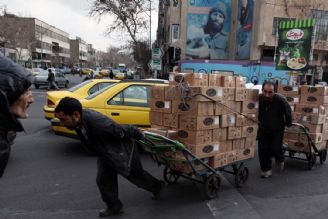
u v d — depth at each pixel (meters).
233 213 4.76
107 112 7.61
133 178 4.59
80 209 4.76
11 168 6.48
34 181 5.83
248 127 5.69
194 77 4.92
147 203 5.02
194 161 4.94
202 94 4.79
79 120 3.90
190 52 34.81
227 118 5.27
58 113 3.84
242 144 5.68
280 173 6.91
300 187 6.02
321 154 7.74
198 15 34.62
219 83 5.26
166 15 43.09
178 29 35.88
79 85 10.04
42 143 8.57
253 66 23.41
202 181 5.23
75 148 8.12
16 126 1.81
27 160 7.04
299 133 7.23
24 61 71.12
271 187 5.96
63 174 6.23
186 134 4.98
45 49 104.69
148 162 7.21
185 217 4.58
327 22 32.38
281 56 14.58
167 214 4.66
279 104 6.23
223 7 34.72
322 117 7.23
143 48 36.03
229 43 35.00
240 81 5.55
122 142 4.30
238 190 5.73
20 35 63.59
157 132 5.10
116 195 4.53
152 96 5.47
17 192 5.31
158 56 21.08
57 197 5.16
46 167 6.61
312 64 32.84
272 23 31.23
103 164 4.42
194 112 4.86
